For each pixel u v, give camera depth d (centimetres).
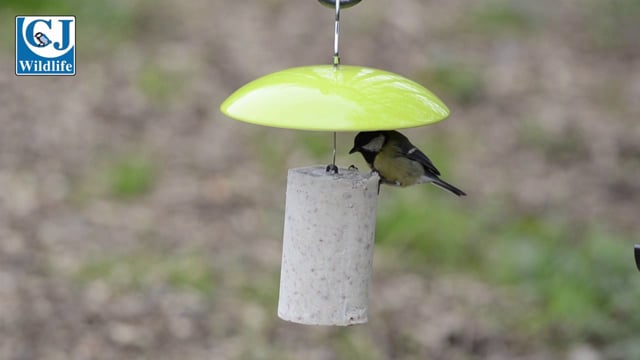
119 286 1134
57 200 1331
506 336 1089
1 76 1661
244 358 1017
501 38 1995
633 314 1108
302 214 507
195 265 1191
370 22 1998
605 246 1209
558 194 1445
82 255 1195
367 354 1041
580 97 1784
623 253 1201
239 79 1741
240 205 1368
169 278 1162
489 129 1647
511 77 1836
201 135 1567
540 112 1712
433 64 1827
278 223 1323
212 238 1270
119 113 1598
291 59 1825
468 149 1575
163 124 1582
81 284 1130
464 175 1483
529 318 1120
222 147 1538
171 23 1945
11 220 1262
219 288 1152
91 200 1343
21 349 997
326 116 451
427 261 1246
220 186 1418
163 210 1338
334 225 504
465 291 1178
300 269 512
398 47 1900
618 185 1490
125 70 1738
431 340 1077
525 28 2066
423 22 2023
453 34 1988
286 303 521
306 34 1936
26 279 1127
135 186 1383
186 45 1856
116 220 1295
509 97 1759
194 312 1095
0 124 1517
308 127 446
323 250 506
